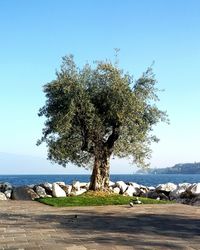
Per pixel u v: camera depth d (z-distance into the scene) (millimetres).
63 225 16250
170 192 33312
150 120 28922
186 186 33219
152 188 36906
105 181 28969
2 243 12617
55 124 26875
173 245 12180
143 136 28203
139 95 28188
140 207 23297
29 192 29969
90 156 30641
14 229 15281
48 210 21969
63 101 27266
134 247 11898
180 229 15164
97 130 28047
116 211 21266
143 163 30172
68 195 31609
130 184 37156
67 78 27609
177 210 21703
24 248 11883
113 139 28703
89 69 28281
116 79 27500
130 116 27250
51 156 29672
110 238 13367
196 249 11641
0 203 26188
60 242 12719
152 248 11758
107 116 27516
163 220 17688
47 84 28141
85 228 15469
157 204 25062
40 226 16016
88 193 27922
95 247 11930
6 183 31938
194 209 22250
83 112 27438
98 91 27844
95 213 20453
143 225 16203
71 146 29484
